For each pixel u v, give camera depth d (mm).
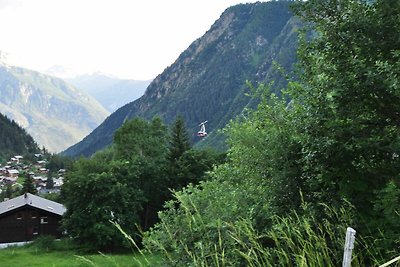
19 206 62031
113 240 46156
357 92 5176
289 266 3643
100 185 47781
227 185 8758
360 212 5078
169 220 6078
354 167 5234
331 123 5223
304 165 6000
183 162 52125
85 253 47344
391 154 5207
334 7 5699
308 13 5895
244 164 7988
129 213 47938
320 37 6047
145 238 5160
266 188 6832
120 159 54844
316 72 5902
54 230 63906
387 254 4164
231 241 4633
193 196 7125
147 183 52656
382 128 5301
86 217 47531
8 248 54562
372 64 5387
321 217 5316
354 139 5035
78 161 52812
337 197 5547
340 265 3941
